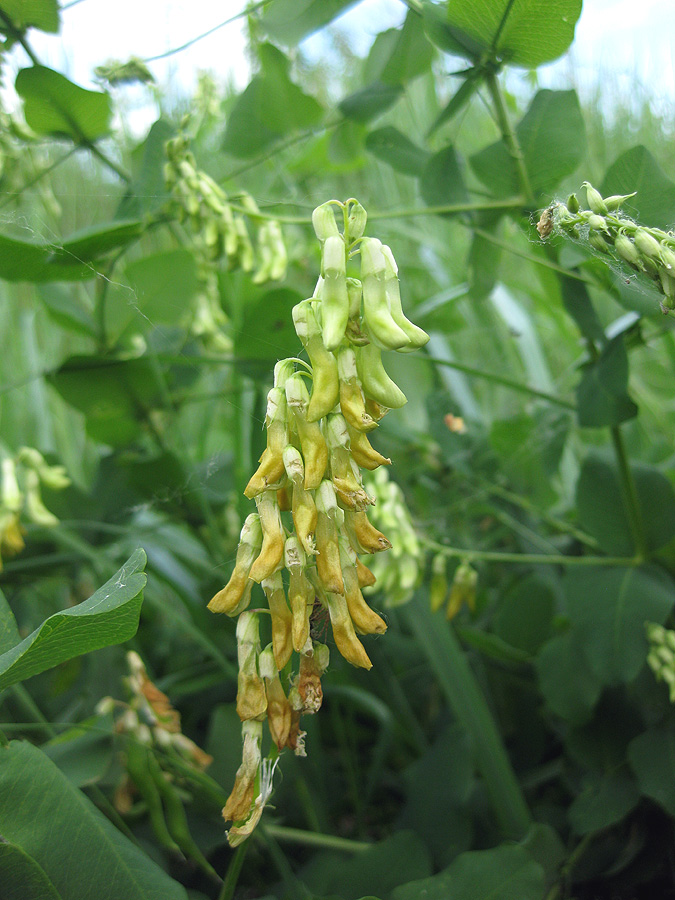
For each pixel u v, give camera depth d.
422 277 0.52
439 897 0.18
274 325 0.28
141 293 0.30
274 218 0.23
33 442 0.47
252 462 0.27
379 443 0.35
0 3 0.21
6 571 0.31
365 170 0.51
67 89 0.23
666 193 0.20
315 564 0.15
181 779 0.21
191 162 0.23
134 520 0.33
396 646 0.33
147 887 0.16
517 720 0.29
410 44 0.27
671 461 0.33
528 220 0.24
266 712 0.15
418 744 0.28
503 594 0.32
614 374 0.23
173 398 0.31
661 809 0.23
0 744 0.16
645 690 0.23
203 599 0.31
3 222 0.23
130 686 0.22
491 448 0.34
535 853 0.20
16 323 0.48
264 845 0.24
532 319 0.47
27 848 0.15
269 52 0.28
